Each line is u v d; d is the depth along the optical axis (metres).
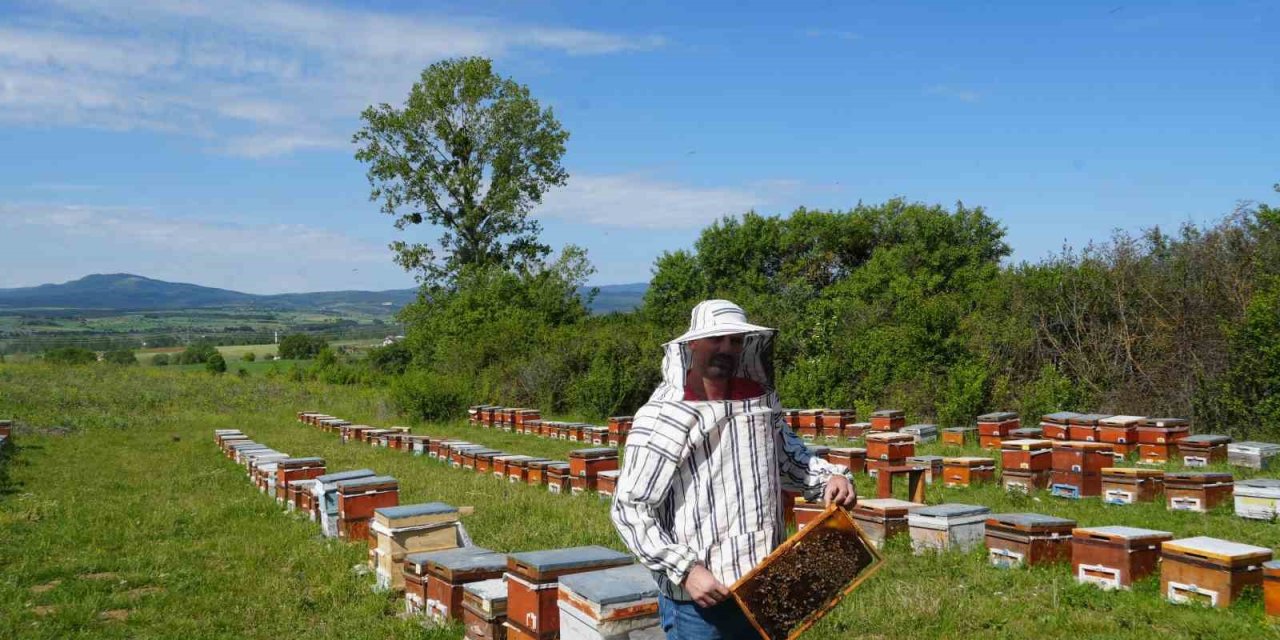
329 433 25.16
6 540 10.95
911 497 12.04
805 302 30.22
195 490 15.15
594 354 29.86
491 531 10.81
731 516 3.36
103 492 14.92
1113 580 7.70
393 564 8.47
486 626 6.77
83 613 7.93
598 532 10.52
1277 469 13.84
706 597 3.22
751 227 38.06
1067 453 12.34
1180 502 11.18
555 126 46.25
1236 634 6.39
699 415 3.36
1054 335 21.92
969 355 22.47
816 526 3.34
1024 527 8.33
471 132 45.38
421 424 27.97
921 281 30.86
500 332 35.66
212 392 37.50
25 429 25.45
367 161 45.09
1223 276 19.33
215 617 7.89
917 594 7.51
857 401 23.33
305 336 77.81
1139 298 20.59
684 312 35.66
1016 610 7.16
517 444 21.77
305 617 7.94
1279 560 7.24
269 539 10.90
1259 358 17.38
